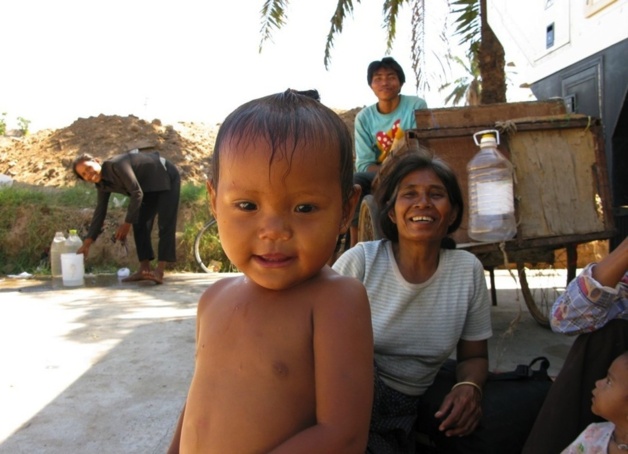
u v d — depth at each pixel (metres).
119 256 7.00
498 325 3.69
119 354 3.23
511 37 5.33
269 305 1.04
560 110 3.00
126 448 2.09
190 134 11.09
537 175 2.68
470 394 1.66
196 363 1.11
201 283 5.80
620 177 3.76
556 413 1.50
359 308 1.02
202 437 1.01
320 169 0.90
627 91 3.56
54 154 10.44
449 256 1.78
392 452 1.59
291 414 0.99
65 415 2.38
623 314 1.49
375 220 2.92
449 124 2.91
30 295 5.15
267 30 5.74
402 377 1.74
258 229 0.91
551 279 4.39
